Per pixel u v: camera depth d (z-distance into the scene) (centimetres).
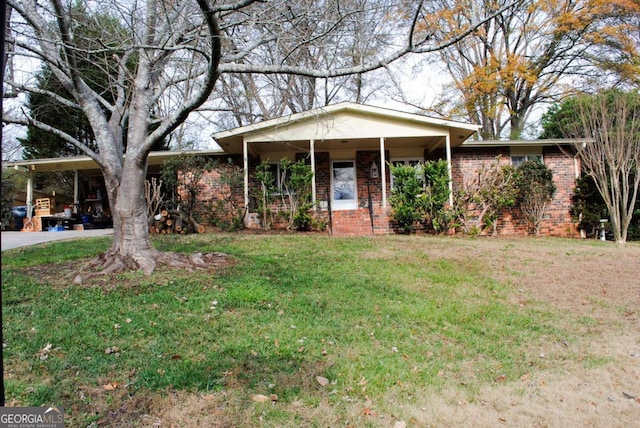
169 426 285
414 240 1052
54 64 586
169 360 372
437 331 488
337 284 638
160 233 1253
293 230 1285
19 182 1975
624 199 1227
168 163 1265
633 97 1287
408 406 325
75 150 1891
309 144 1398
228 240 1007
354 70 562
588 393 357
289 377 356
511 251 941
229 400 317
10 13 564
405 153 1489
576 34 1828
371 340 447
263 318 480
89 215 1638
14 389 317
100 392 321
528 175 1338
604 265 830
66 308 484
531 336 489
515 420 311
